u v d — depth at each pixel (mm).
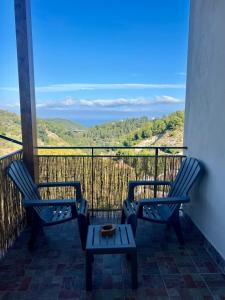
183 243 2840
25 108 3088
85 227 2705
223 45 2422
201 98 2949
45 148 3467
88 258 2041
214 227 2576
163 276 2281
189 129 3369
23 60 2992
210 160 2684
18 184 2637
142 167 3602
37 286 2141
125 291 2084
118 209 3689
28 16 3014
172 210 2857
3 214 2576
